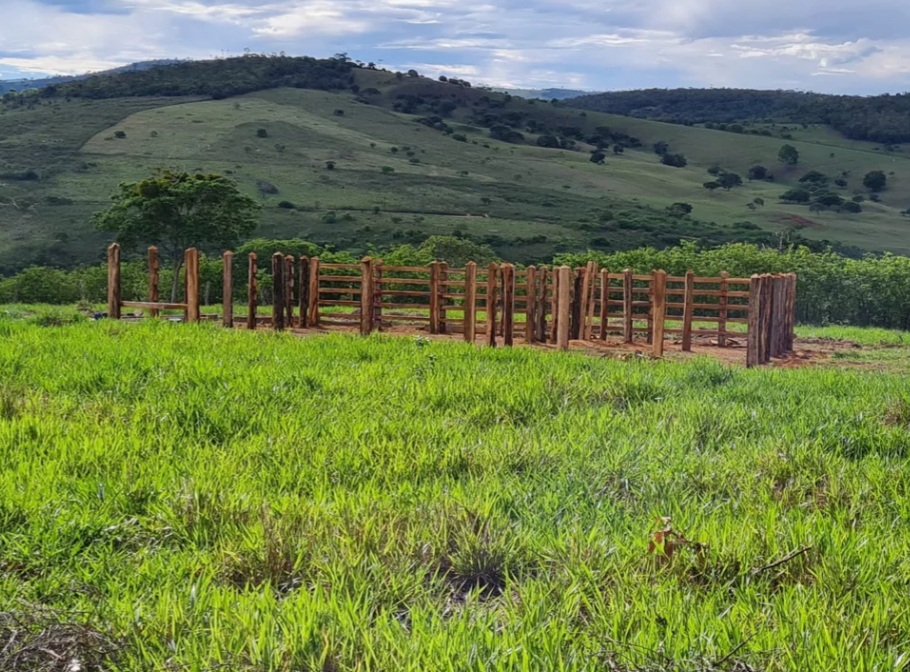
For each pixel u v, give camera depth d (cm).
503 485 616
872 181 15350
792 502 588
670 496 589
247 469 639
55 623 383
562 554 474
